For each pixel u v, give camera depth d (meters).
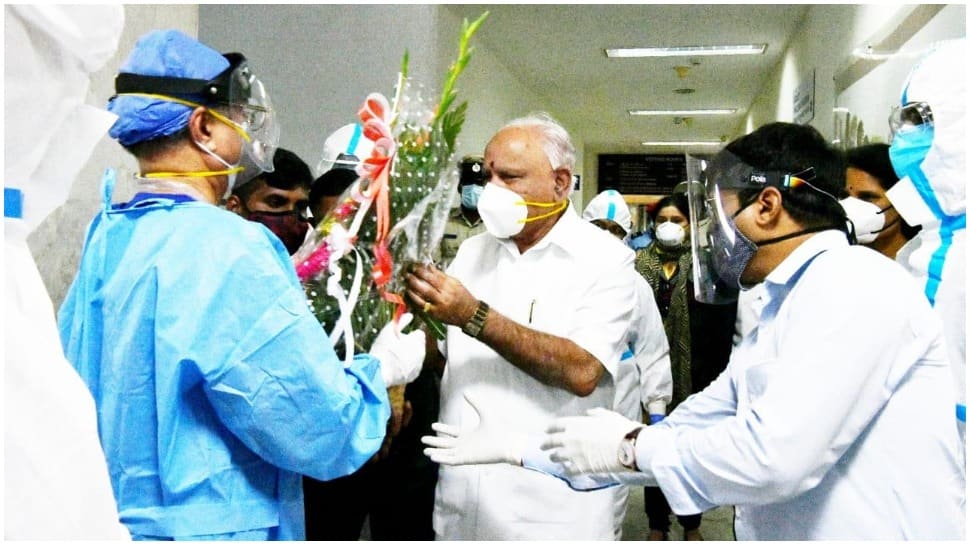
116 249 1.01
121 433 0.95
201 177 1.06
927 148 1.38
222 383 0.94
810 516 1.02
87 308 1.00
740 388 1.11
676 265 3.31
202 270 0.95
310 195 1.72
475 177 1.77
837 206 1.08
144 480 0.96
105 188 1.05
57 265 1.47
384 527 1.90
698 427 1.23
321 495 1.81
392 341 1.36
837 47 3.60
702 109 8.05
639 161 11.81
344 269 1.33
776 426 0.92
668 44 5.30
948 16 1.98
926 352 0.98
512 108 6.26
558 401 1.54
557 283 1.57
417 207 1.32
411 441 1.88
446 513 1.61
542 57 5.69
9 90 0.65
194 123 1.03
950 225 1.40
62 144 0.74
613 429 1.13
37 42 0.66
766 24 4.79
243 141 1.10
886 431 0.98
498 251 1.68
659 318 2.48
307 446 0.97
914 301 0.97
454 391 1.60
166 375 0.93
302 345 0.96
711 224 1.16
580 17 4.64
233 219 1.00
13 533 0.63
